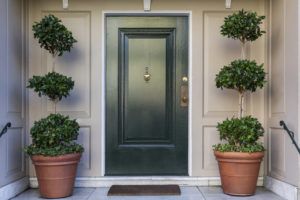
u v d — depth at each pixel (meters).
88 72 4.84
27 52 4.78
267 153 4.73
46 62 4.82
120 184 4.75
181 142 4.86
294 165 4.01
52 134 4.02
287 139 4.17
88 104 4.82
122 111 4.87
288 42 4.16
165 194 4.32
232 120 4.26
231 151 4.17
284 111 4.25
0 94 3.98
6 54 4.16
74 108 4.82
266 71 4.77
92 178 4.77
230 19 4.30
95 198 4.18
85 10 4.84
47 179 4.10
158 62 4.89
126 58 4.88
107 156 4.84
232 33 4.31
